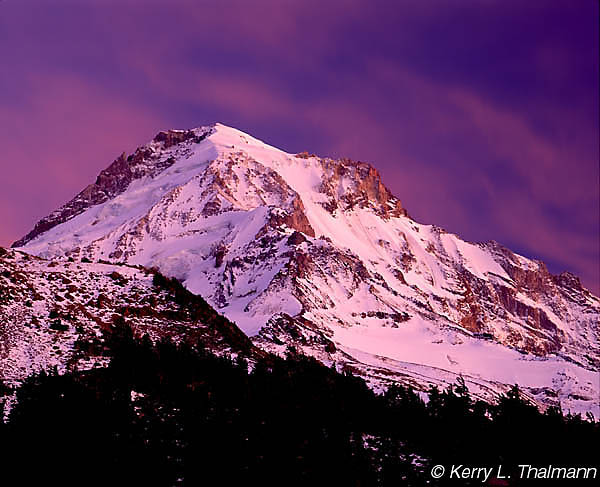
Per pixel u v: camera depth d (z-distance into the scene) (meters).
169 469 108.25
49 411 108.44
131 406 117.69
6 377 120.75
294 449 117.88
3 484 102.38
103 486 104.00
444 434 135.12
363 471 117.25
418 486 118.06
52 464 104.31
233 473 109.75
